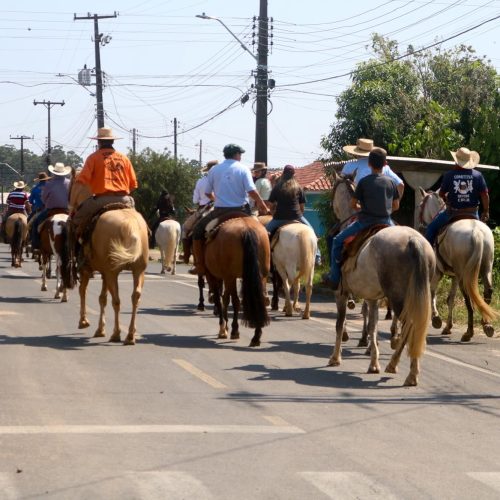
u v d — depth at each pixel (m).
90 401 11.07
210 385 12.23
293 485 7.89
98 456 8.69
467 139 30.91
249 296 15.14
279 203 19.72
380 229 13.12
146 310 20.89
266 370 13.48
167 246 32.69
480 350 16.00
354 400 11.54
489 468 8.57
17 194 36.34
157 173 63.72
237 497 7.55
